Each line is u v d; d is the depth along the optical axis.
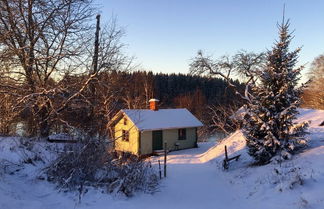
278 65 14.84
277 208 9.73
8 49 13.72
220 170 17.83
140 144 27.48
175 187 13.94
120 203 9.34
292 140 14.33
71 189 9.52
